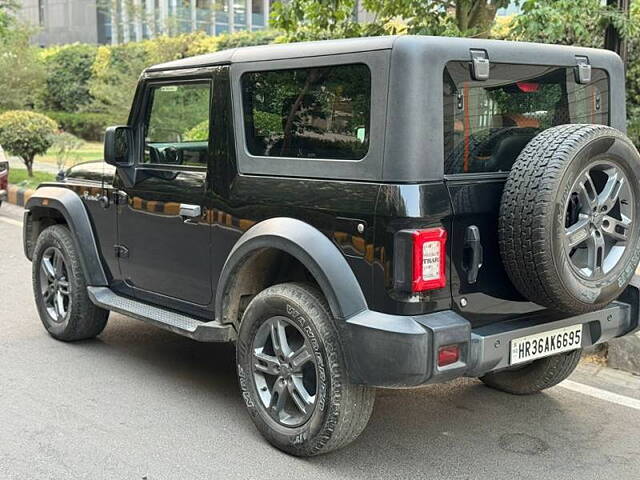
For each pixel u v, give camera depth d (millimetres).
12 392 4609
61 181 5594
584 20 6633
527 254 3305
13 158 17547
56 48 26484
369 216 3373
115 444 3943
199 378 4930
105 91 19828
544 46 3842
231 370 5105
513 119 3713
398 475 3686
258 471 3688
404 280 3270
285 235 3652
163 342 5672
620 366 5164
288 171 3779
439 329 3270
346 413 3551
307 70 3699
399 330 3268
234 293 4094
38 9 34562
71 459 3768
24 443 3930
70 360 5211
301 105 3734
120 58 21234
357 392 3553
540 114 3852
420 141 3287
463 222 3406
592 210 3441
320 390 3586
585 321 3811
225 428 4164
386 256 3318
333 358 3521
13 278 7488
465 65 3465
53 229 5484
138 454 3836
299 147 3760
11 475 3598
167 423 4219
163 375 4969
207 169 4227
